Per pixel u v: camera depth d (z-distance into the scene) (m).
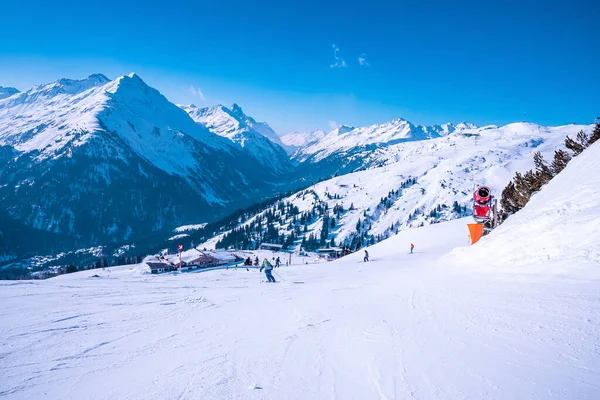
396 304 8.72
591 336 4.61
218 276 24.30
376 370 4.61
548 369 3.95
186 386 4.49
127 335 7.33
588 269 8.25
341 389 4.16
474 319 6.25
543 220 12.77
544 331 5.07
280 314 9.09
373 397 3.87
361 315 7.95
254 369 5.04
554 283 7.96
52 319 8.85
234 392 4.23
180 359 5.67
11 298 12.01
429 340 5.53
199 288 15.66
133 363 5.55
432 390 3.86
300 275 22.88
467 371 4.22
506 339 5.05
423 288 10.48
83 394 4.35
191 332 7.51
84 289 14.88
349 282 15.64
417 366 4.57
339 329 6.91
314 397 4.01
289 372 4.84
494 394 3.57
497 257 13.16
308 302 10.69
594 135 25.27
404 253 41.94
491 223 22.69
